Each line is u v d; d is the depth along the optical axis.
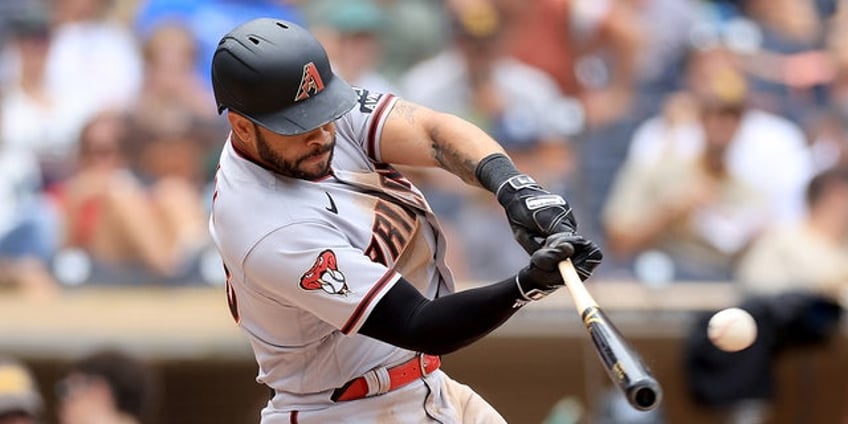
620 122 29.72
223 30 30.42
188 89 29.55
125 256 27.55
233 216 12.62
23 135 28.88
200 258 27.52
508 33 29.89
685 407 28.48
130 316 26.88
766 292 26.61
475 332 12.06
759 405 25.64
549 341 27.28
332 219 12.70
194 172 28.48
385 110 13.41
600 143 29.38
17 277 27.34
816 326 25.77
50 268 27.48
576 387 29.20
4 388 21.47
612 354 11.23
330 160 12.83
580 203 28.42
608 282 27.42
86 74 29.64
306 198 12.69
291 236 12.45
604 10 30.70
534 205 12.33
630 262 27.98
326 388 13.40
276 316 13.10
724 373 25.52
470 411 14.15
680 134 28.97
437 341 12.17
